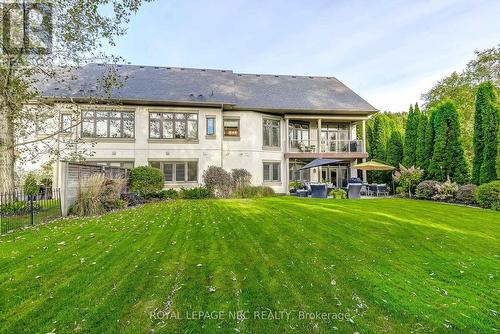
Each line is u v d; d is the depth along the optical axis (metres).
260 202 14.32
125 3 11.70
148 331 2.97
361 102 23.38
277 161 22.27
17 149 14.38
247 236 7.04
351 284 4.24
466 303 3.74
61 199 10.30
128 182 16.53
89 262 5.02
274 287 4.08
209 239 6.72
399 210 11.58
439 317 3.37
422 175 18.92
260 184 21.23
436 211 11.47
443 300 3.80
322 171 24.08
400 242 6.67
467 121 25.48
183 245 6.18
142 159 19.27
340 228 7.98
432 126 19.69
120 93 18.92
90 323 3.09
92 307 3.43
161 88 20.31
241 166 20.75
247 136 20.97
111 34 12.02
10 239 6.67
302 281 4.31
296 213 10.52
